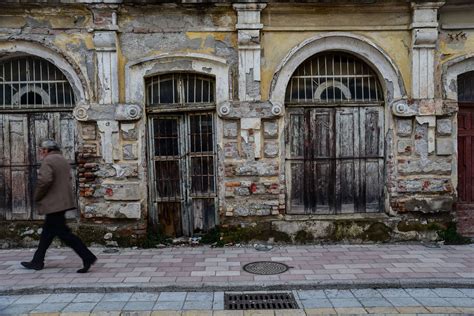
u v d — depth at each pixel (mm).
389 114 8141
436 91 8125
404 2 7891
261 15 7914
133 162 7941
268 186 8008
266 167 7992
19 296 5723
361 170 8352
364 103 8273
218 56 7973
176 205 8352
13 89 8203
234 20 7957
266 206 8023
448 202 8094
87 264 6477
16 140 8219
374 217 8180
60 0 7652
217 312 5152
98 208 7918
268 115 7930
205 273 6418
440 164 8117
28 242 8000
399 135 8094
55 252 7629
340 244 8047
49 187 6406
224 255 7379
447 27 8062
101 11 7746
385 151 8281
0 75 8203
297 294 5766
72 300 5570
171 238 8242
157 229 8273
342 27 8008
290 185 8336
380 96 8312
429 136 8055
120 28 7910
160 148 8297
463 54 8109
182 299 5605
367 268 6605
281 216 8102
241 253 7488
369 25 8031
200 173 8305
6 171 8227
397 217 8141
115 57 7844
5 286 5863
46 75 8188
